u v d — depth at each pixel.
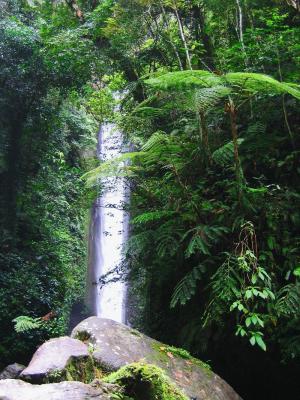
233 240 3.82
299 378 3.89
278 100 4.38
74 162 15.11
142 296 6.26
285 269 3.70
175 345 4.76
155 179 5.29
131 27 6.90
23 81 10.45
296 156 4.10
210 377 3.13
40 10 9.59
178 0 6.63
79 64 8.56
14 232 11.16
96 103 9.48
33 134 11.72
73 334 3.07
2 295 9.55
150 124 6.00
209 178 4.45
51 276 11.46
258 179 4.02
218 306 3.57
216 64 6.52
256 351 4.03
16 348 9.03
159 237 4.17
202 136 4.27
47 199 12.66
